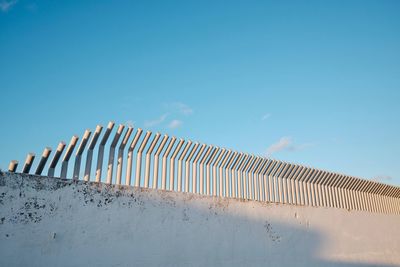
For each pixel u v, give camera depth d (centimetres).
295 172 869
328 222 888
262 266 694
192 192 655
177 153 657
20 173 465
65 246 473
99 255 497
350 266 895
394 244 1074
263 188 784
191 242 603
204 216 639
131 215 547
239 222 689
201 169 688
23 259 438
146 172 602
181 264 578
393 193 1173
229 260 645
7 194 448
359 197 1052
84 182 517
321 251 834
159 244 562
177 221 597
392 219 1116
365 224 1004
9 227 439
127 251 525
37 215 463
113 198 538
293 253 766
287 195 830
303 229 813
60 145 516
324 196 937
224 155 729
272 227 746
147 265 538
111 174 562
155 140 627
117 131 586
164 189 609
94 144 562
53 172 515
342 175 993
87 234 496
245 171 762
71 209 493
